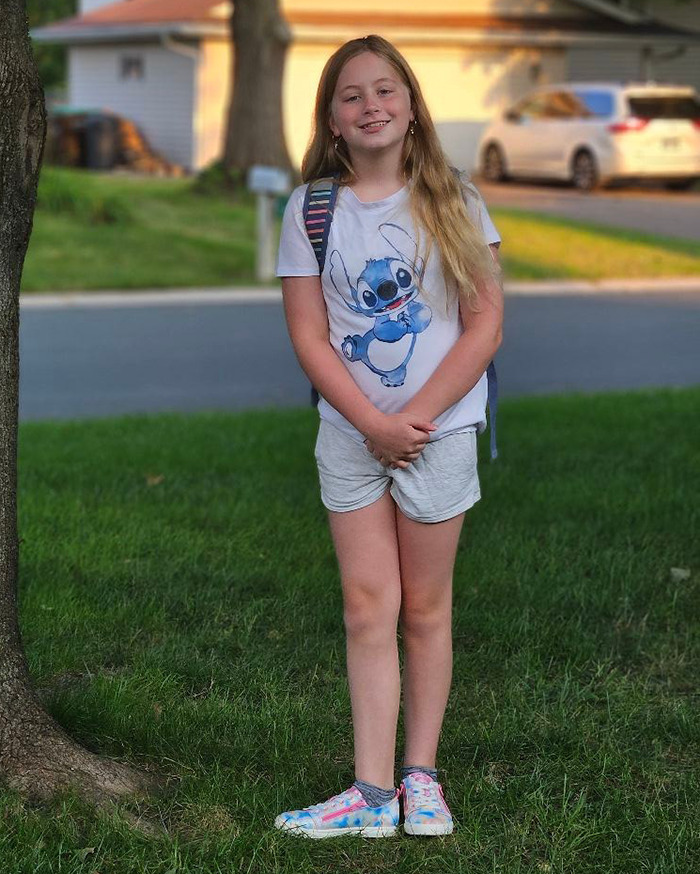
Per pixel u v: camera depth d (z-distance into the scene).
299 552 5.30
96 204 19.06
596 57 30.97
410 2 28.94
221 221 19.86
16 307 3.33
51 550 5.18
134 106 29.14
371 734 3.28
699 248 19.08
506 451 7.16
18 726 3.33
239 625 4.57
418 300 3.12
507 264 17.80
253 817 3.26
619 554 5.25
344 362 3.19
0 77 3.19
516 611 4.68
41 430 8.00
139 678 3.98
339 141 3.24
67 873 2.98
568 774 3.55
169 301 15.32
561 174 25.31
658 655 4.42
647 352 12.16
